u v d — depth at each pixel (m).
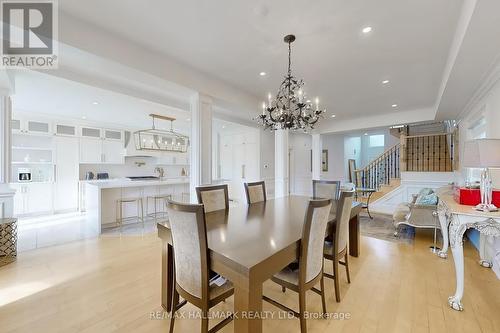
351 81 3.53
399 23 2.15
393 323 1.78
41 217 5.24
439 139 5.92
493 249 2.64
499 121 2.59
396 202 5.82
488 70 2.56
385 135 9.11
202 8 2.00
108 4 1.95
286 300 2.10
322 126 6.56
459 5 1.90
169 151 6.11
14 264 2.77
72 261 2.86
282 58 2.87
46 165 5.67
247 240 1.56
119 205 4.60
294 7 1.97
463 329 1.70
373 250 3.32
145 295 2.14
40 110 4.97
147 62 2.68
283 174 5.15
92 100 4.20
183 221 1.41
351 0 1.88
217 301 1.47
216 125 6.82
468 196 2.26
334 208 2.78
